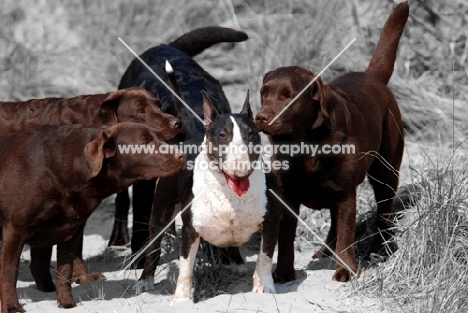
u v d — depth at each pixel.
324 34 17.95
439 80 18.20
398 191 13.52
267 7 18.16
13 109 13.26
